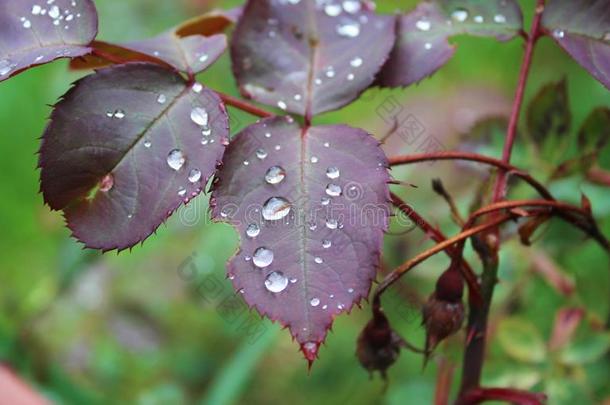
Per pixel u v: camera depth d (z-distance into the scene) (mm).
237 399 534
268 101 298
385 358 302
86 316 557
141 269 595
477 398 310
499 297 415
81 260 512
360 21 307
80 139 273
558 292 415
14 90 677
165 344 562
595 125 348
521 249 408
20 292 612
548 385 378
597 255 391
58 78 635
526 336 383
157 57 287
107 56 286
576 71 652
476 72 680
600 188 400
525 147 376
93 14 286
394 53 313
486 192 317
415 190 516
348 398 508
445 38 313
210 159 272
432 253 292
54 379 463
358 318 562
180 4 662
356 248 265
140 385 531
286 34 306
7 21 285
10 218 661
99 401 467
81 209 271
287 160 275
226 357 560
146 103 277
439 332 295
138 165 273
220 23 333
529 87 662
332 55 303
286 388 550
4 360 444
